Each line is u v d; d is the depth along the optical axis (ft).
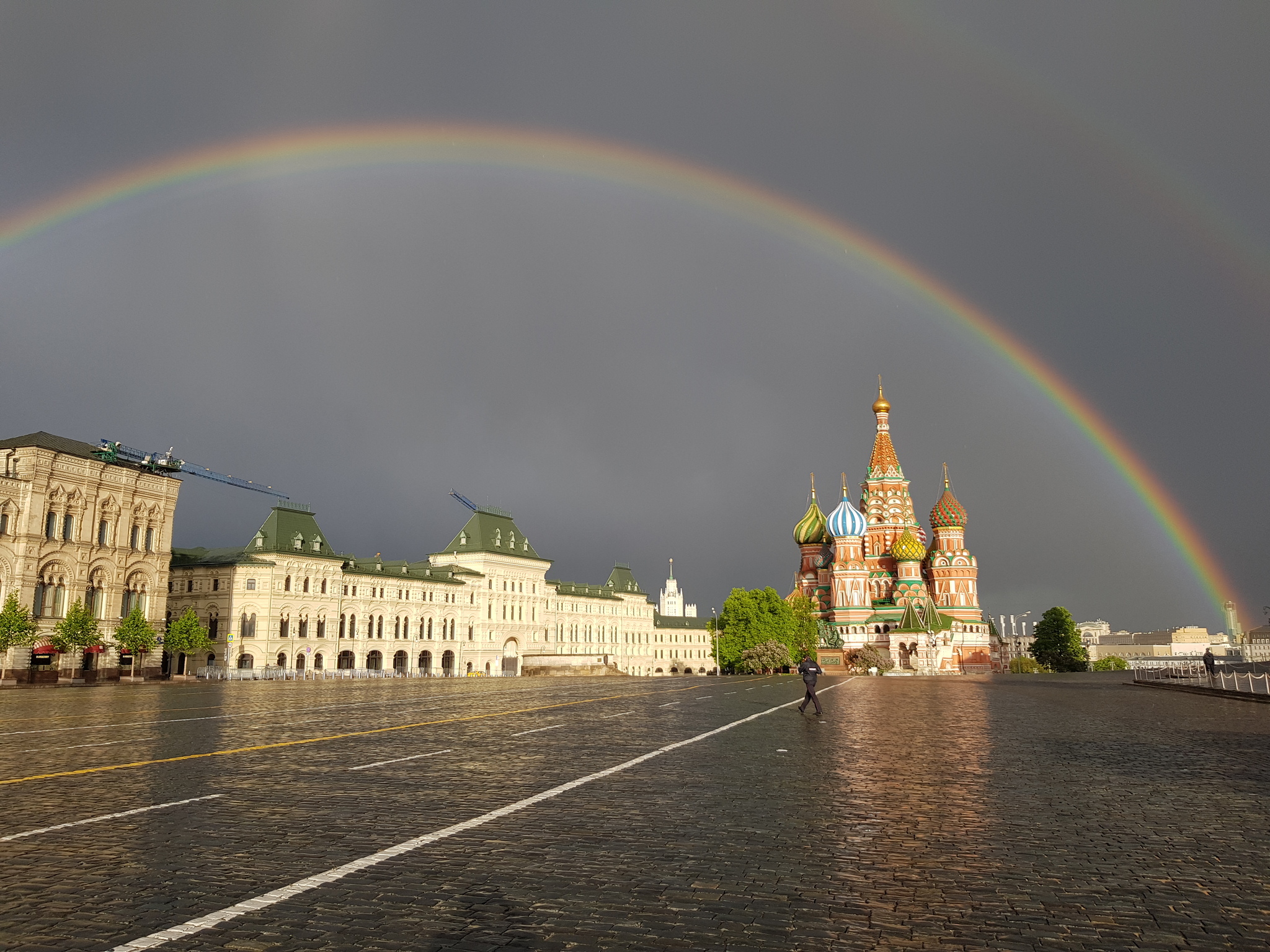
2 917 31.35
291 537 421.18
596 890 35.01
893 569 546.67
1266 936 30.45
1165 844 43.29
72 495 298.97
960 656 506.07
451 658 497.46
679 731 100.68
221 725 106.93
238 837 43.75
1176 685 222.48
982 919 32.01
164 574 333.42
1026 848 42.42
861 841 43.55
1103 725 111.86
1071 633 581.53
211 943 29.09
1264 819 49.21
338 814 49.32
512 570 540.93
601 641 641.81
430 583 485.15
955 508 534.37
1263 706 153.07
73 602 296.10
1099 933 30.68
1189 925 31.55
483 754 76.79
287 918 31.45
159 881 35.88
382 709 136.46
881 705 153.48
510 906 33.01
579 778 63.26
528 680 305.73
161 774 64.39
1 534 275.59
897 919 31.96
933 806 52.70
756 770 68.03
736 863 39.17
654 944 29.30
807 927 31.09
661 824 47.29
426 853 40.57
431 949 28.66
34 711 134.21
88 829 45.34
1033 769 69.21
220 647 394.93
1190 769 69.92
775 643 472.03
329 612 427.33
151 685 272.92
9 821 47.29
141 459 334.44
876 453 565.94
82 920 31.09
